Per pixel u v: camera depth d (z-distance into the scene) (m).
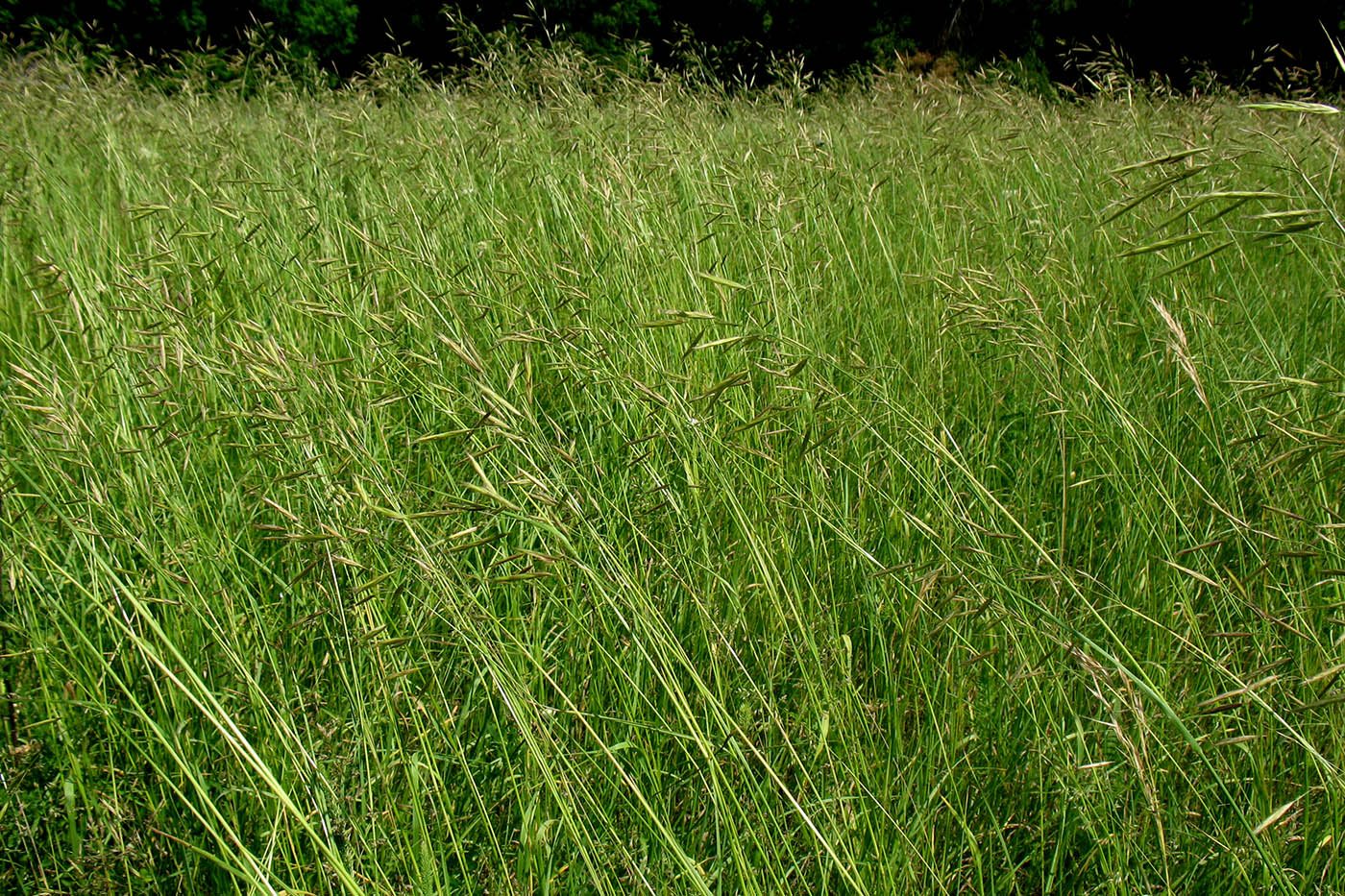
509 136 4.75
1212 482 2.33
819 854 1.59
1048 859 1.74
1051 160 4.68
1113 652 1.95
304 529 1.80
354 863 1.61
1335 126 4.40
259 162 4.63
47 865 1.71
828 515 2.23
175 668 1.82
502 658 1.70
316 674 1.89
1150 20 17.80
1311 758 1.65
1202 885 1.64
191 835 1.70
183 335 2.24
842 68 19.81
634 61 6.83
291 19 17.81
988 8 19.30
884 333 3.26
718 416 2.54
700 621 1.96
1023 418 2.94
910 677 1.95
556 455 2.05
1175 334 1.99
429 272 3.10
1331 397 2.59
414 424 2.74
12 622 1.91
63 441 2.13
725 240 3.69
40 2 15.41
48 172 4.17
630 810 1.72
